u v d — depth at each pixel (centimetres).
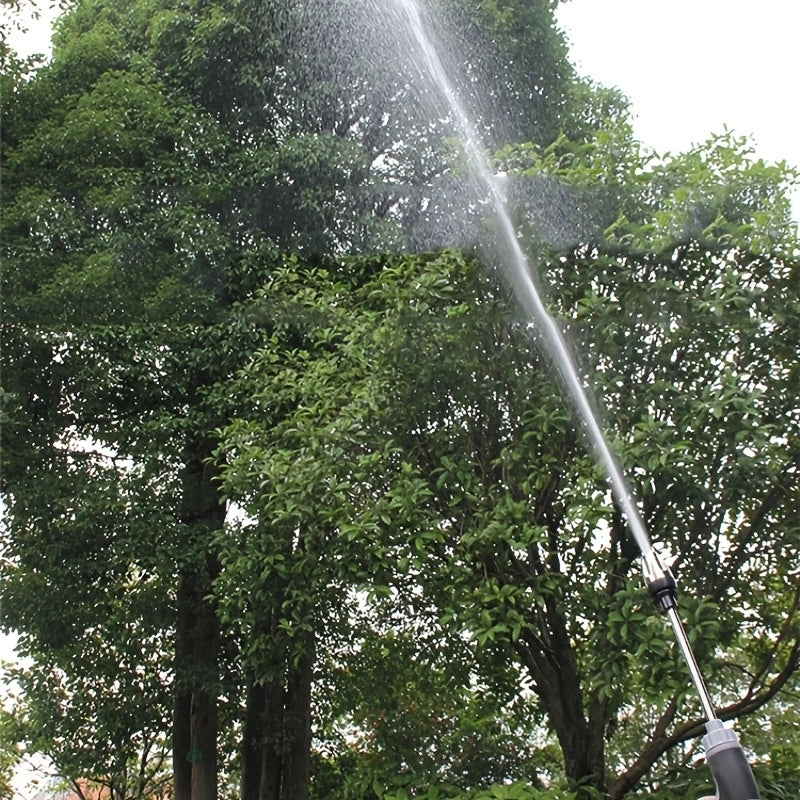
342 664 1051
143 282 1059
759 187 641
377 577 645
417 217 1108
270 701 1079
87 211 1088
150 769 1391
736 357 630
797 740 838
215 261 1090
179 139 1111
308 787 1074
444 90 1140
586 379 622
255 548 714
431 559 661
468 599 611
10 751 1352
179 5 1191
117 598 1103
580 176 650
